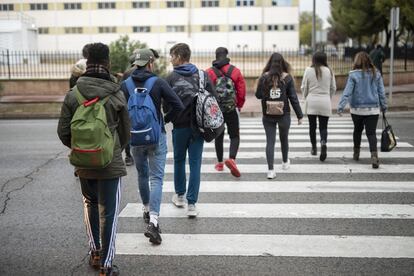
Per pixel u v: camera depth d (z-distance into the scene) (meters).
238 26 59.88
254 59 46.31
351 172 8.32
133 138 5.10
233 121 7.92
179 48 5.79
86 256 4.91
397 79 25.77
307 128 13.47
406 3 22.19
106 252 4.27
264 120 7.93
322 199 6.80
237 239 5.34
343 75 23.45
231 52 56.75
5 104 19.30
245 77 23.42
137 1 59.88
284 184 7.62
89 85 4.08
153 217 5.18
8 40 46.81
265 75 7.79
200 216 6.13
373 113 8.44
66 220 6.02
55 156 10.09
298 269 4.54
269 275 4.42
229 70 7.77
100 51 4.17
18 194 7.24
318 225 5.75
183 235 5.48
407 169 8.48
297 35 59.62
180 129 5.90
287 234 5.47
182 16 59.81
